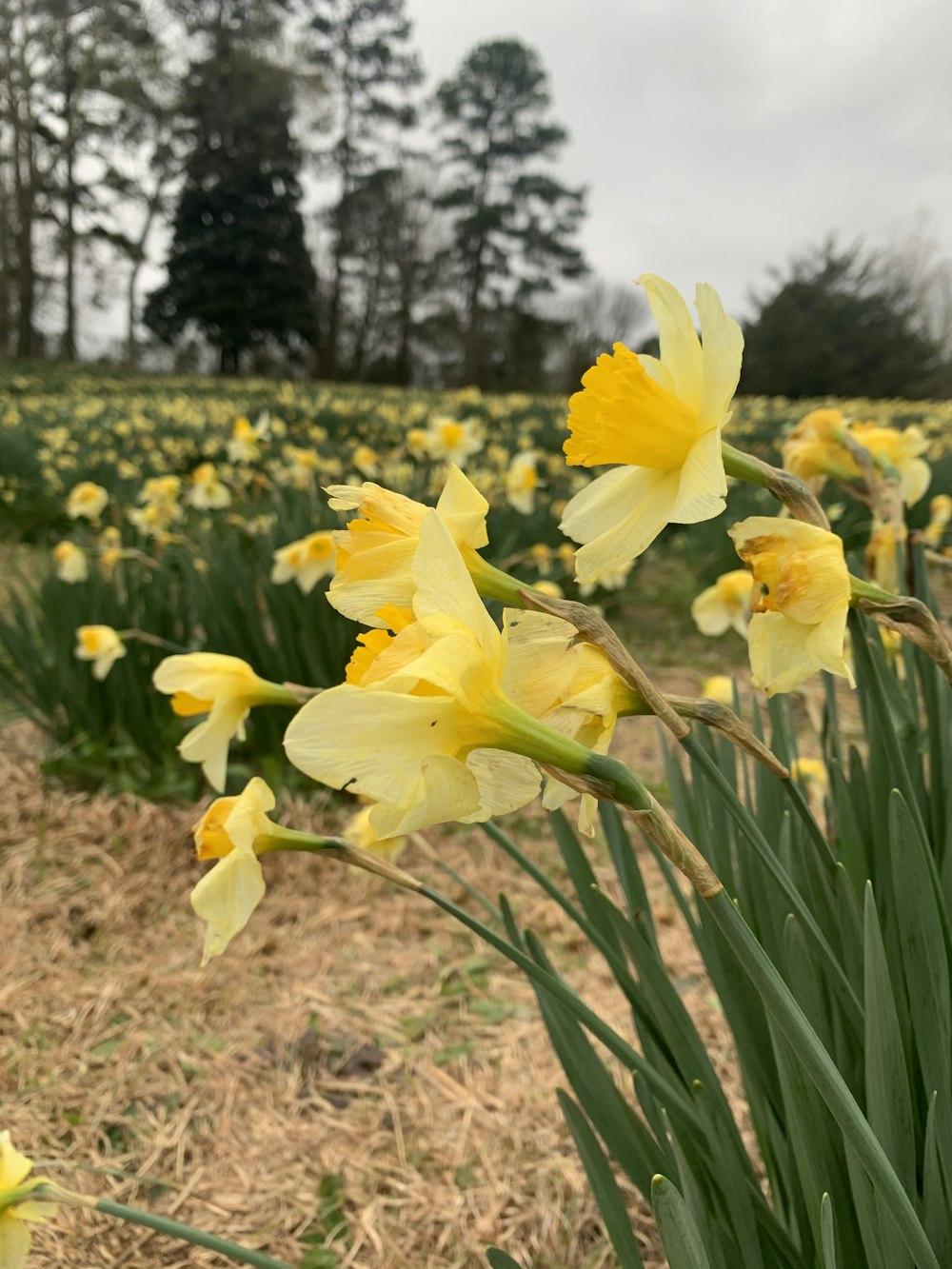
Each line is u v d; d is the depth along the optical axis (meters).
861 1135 0.60
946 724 1.16
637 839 3.11
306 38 43.81
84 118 36.00
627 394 0.77
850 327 33.69
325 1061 2.14
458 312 45.75
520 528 4.93
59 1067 2.09
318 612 3.26
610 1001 2.31
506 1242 1.67
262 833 0.97
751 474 0.79
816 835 0.92
